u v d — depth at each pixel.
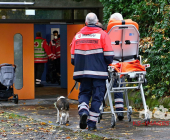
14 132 8.16
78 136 7.67
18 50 15.12
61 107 9.05
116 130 8.20
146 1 11.41
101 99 8.23
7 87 13.66
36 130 8.37
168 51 10.83
